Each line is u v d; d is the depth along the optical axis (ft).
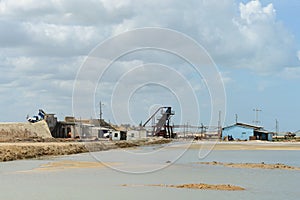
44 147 193.98
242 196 81.51
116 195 80.28
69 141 280.31
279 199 79.25
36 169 125.39
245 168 132.26
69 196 78.69
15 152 168.86
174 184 95.66
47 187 88.79
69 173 115.24
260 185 95.61
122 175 111.04
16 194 80.23
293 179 106.42
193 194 82.33
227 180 103.96
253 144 324.39
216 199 78.18
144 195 80.69
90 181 99.09
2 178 103.96
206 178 107.24
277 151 229.45
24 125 328.70
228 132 422.82
